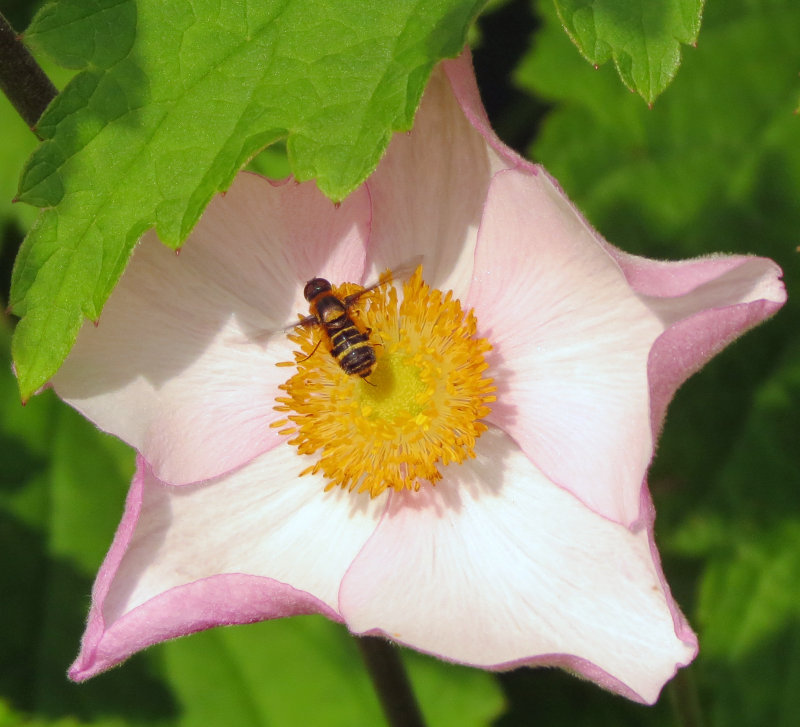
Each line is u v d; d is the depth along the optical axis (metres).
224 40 0.29
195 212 0.29
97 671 0.30
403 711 0.33
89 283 0.29
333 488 0.31
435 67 0.29
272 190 0.31
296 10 0.29
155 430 0.31
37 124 0.29
